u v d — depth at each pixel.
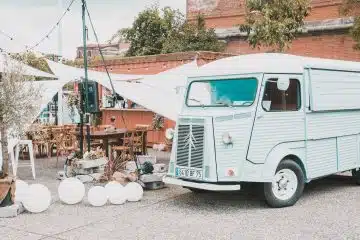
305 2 16.22
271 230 7.50
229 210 8.85
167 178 9.13
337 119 10.34
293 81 9.40
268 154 8.91
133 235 7.31
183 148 9.02
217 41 21.58
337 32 18.08
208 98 9.61
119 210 8.90
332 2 18.31
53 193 10.35
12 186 8.65
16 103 9.52
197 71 9.95
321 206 9.11
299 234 7.28
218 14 22.20
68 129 14.91
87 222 8.06
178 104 13.67
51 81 14.48
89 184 11.18
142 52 25.83
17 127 9.68
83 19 12.11
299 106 9.48
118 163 11.88
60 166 14.10
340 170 10.36
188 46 21.44
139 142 14.84
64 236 7.29
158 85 14.25
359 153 10.96
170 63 17.28
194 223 7.96
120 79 15.17
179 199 9.82
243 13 21.11
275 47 16.92
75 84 19.39
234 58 9.98
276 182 8.98
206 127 8.62
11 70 9.75
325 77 9.95
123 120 17.70
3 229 7.69
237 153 8.65
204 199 9.81
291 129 9.29
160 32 26.17
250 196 10.05
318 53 18.67
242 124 8.71
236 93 9.20
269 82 9.04
